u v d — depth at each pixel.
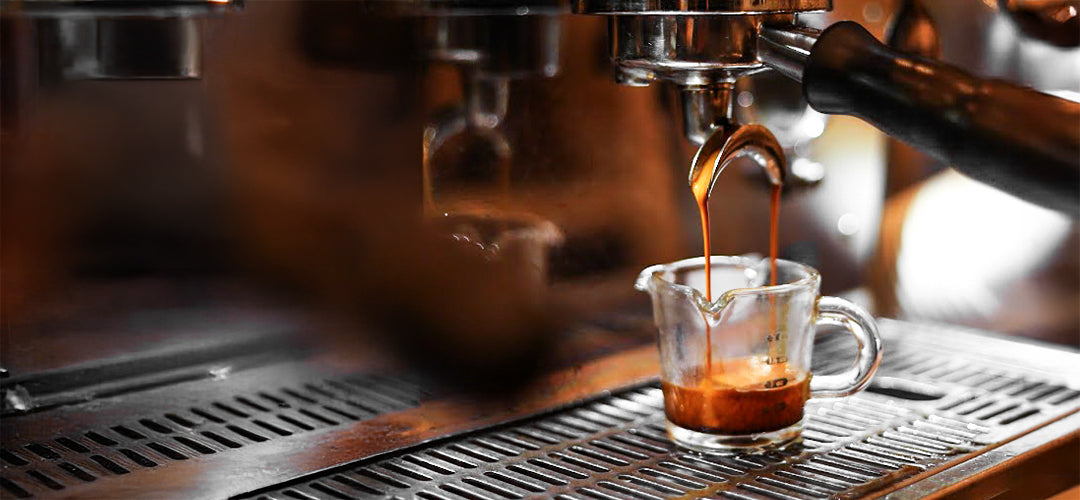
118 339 0.88
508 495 0.72
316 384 0.85
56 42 0.87
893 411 0.82
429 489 0.72
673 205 1.01
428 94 0.92
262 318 0.91
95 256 0.92
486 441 0.78
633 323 0.95
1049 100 0.67
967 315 1.33
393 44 0.92
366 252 0.90
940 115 0.68
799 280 0.79
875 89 0.70
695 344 0.76
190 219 0.94
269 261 0.93
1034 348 0.91
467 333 0.85
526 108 0.93
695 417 0.76
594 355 0.89
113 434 0.78
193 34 0.83
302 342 0.91
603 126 0.97
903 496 0.71
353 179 0.92
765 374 0.76
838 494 0.72
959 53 1.50
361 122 0.92
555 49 0.91
